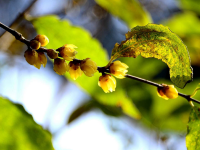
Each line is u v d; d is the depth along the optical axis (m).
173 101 0.88
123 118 0.93
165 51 0.60
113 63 0.61
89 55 0.68
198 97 0.84
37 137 0.60
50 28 0.67
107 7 0.74
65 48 0.60
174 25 0.96
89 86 0.69
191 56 0.96
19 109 0.61
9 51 0.87
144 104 0.84
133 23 0.75
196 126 0.61
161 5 1.31
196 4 0.90
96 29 1.23
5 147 0.60
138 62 0.88
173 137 0.95
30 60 0.59
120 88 0.70
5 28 0.59
